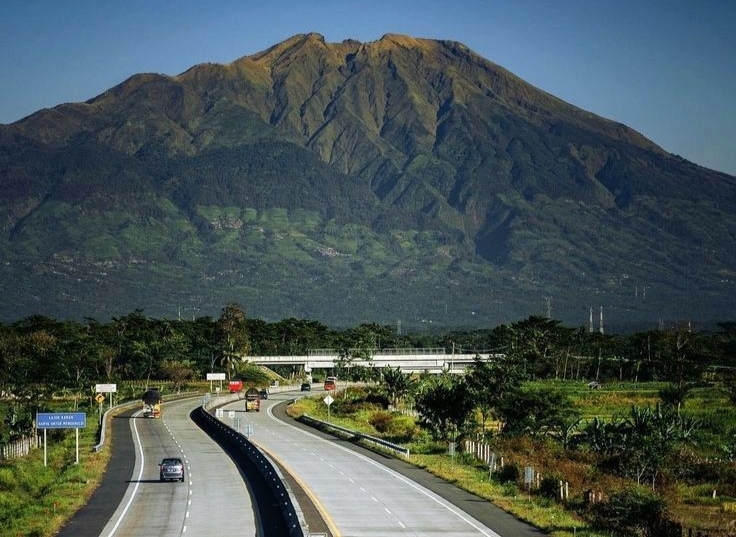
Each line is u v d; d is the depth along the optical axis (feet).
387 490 304.09
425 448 428.15
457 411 457.27
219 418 573.33
